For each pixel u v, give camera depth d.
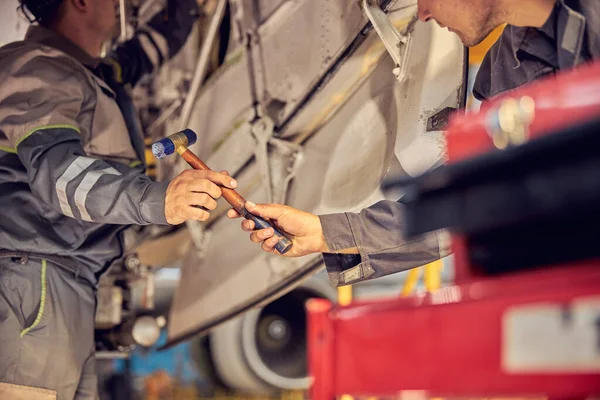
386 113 1.82
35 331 1.88
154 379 4.32
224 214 2.63
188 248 2.92
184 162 2.68
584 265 0.78
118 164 2.10
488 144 0.87
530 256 0.86
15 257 1.91
